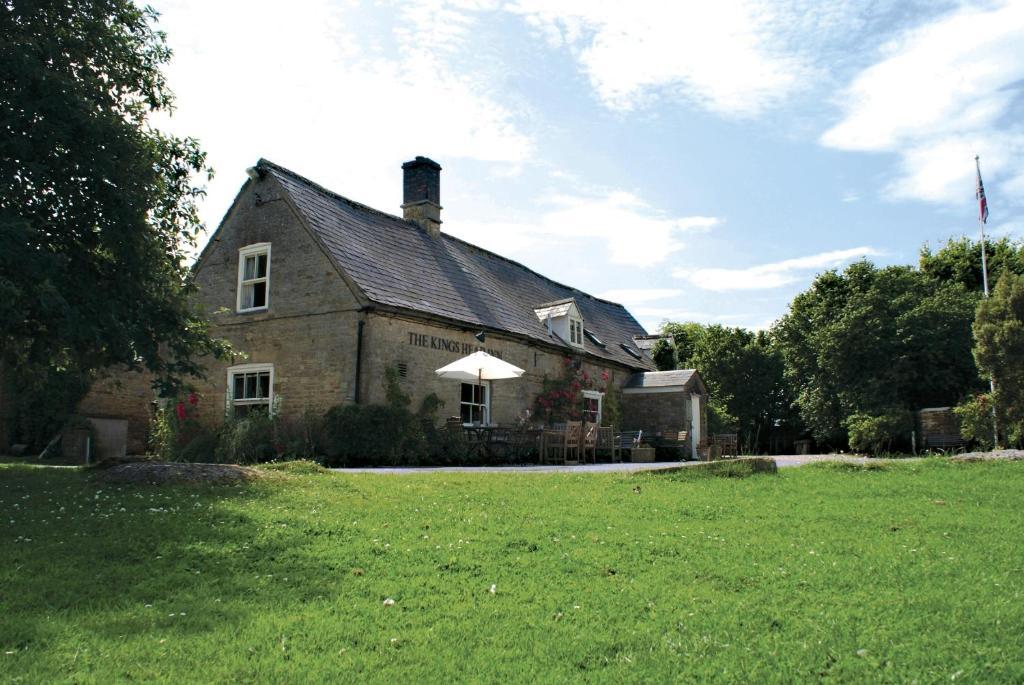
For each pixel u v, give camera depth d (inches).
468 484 445.1
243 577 243.0
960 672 163.0
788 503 397.7
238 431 692.7
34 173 394.9
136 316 441.1
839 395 1305.4
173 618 201.3
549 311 1048.8
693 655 176.2
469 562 262.8
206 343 500.7
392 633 192.7
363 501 378.0
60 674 163.6
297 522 321.4
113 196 418.0
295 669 168.2
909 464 573.0
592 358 1083.9
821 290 1688.0
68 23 445.1
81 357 466.3
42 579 235.5
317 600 220.8
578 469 599.5
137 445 1003.9
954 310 1224.2
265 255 795.4
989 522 340.8
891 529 326.0
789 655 175.2
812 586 232.7
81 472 480.1
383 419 662.5
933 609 207.0
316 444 687.1
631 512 361.1
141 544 281.1
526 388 928.9
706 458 976.9
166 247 499.2
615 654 178.7
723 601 217.5
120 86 488.7
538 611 210.5
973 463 555.2
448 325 794.2
